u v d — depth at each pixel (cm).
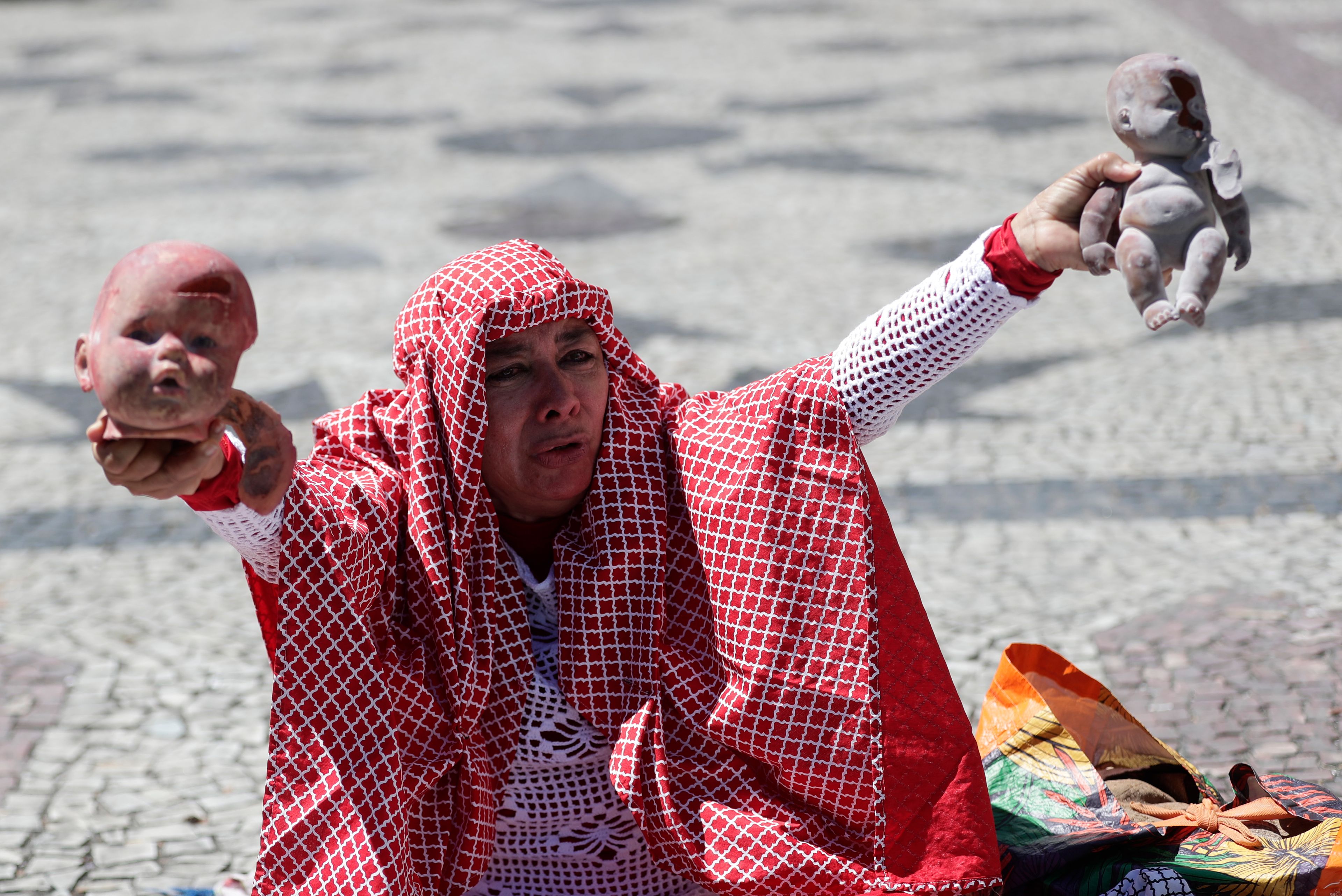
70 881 895
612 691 606
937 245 2492
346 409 633
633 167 3203
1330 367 1762
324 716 565
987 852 604
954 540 1396
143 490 467
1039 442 1630
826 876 587
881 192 2852
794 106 3684
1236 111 3147
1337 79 3409
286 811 570
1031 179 2852
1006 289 552
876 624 595
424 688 588
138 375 432
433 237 2736
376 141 3591
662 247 2594
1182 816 654
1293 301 2012
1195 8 4500
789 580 594
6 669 1229
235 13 5909
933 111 3484
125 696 1170
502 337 578
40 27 5672
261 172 3322
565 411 582
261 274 2559
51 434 1859
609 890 632
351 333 2195
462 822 596
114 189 3209
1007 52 4106
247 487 504
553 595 623
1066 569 1309
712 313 2209
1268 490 1440
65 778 1037
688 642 612
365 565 566
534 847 630
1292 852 616
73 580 1430
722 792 605
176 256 443
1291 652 1108
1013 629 1195
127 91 4334
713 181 3034
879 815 597
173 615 1334
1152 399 1728
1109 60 3866
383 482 591
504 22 5366
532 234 2722
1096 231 522
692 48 4603
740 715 593
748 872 587
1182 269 502
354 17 5650
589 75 4281
